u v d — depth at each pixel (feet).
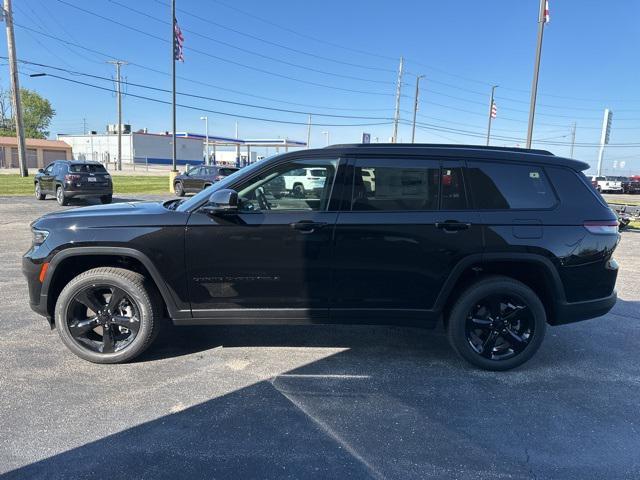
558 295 13.44
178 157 278.67
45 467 9.14
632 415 11.51
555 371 13.88
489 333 13.66
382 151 13.19
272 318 13.37
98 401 11.56
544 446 10.19
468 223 12.97
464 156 13.30
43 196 62.18
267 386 12.55
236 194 12.28
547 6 57.77
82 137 276.21
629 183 140.77
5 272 23.68
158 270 12.91
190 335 15.97
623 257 31.55
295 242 12.87
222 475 9.02
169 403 11.56
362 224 12.86
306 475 9.07
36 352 14.23
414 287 13.21
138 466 9.23
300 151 13.19
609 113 109.40
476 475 9.20
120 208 14.08
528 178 13.47
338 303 13.30
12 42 104.06
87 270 13.74
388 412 11.40
